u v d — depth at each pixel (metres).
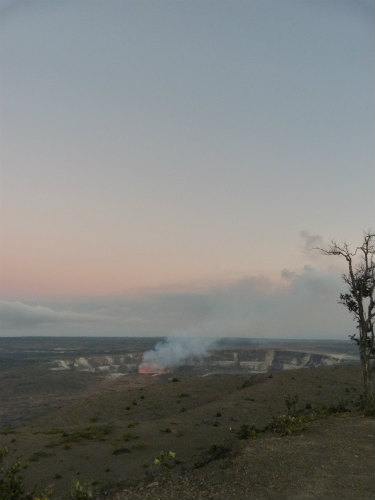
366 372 31.56
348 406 39.91
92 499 14.71
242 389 60.47
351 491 13.10
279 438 20.17
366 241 32.44
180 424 42.97
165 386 71.56
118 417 55.72
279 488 13.50
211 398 62.09
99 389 123.44
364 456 16.78
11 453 33.56
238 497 12.96
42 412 86.75
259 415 45.06
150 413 56.28
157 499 13.41
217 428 39.69
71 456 32.03
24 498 16.09
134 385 129.75
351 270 32.62
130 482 16.08
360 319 31.97
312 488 13.41
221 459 17.48
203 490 13.87
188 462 18.86
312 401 49.84
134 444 34.84
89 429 42.94
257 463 16.12
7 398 110.12
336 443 18.77
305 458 16.56
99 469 28.33
